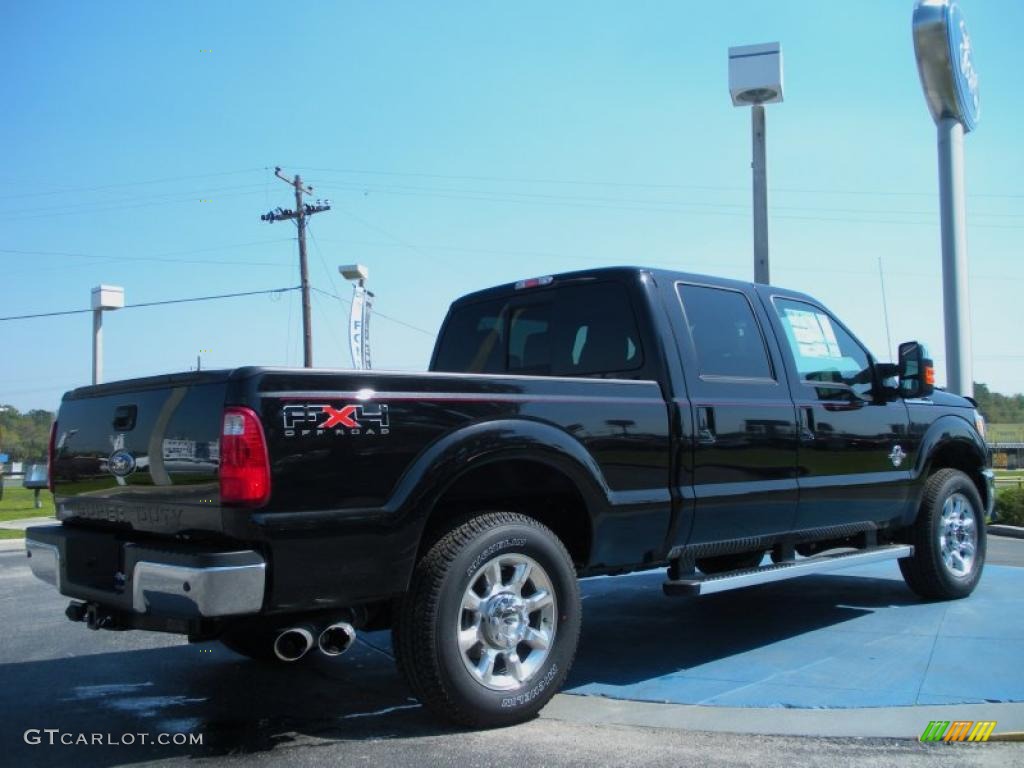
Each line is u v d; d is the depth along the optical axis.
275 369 3.72
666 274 5.41
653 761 3.76
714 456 5.18
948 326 13.77
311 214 31.14
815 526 5.96
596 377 5.39
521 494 4.69
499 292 6.22
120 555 4.15
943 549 6.97
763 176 14.07
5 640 6.40
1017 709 4.33
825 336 6.32
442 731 4.18
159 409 4.07
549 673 4.33
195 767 3.82
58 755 4.00
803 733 4.10
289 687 5.10
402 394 4.01
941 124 13.87
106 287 19.62
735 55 13.77
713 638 6.01
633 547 4.83
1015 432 75.75
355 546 3.82
